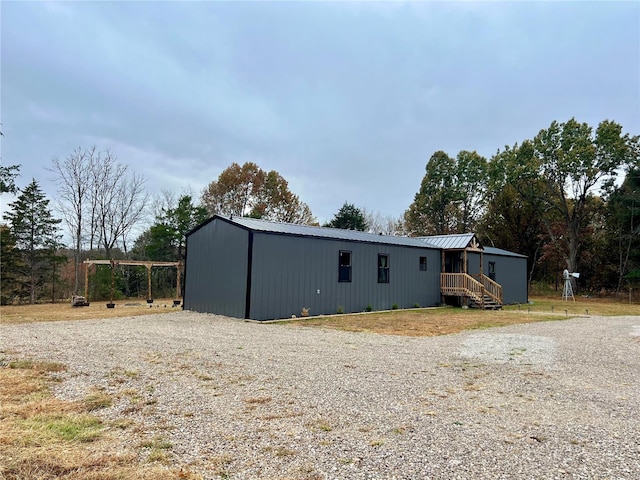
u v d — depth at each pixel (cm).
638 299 2825
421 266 1986
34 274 2572
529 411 437
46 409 426
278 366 637
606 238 3155
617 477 282
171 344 832
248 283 1303
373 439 351
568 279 2880
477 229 3944
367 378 569
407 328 1162
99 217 2769
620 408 450
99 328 1090
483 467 297
